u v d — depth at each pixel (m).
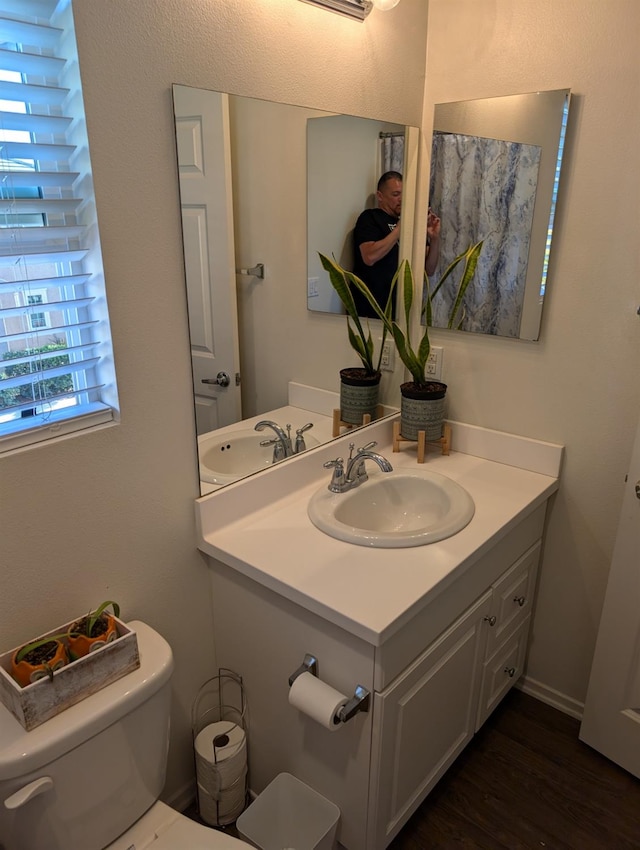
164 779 1.34
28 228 1.10
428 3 1.74
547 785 1.75
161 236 1.26
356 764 1.38
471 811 1.67
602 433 1.73
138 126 1.17
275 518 1.59
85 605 1.32
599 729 1.82
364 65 1.62
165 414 1.37
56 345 1.22
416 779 1.53
